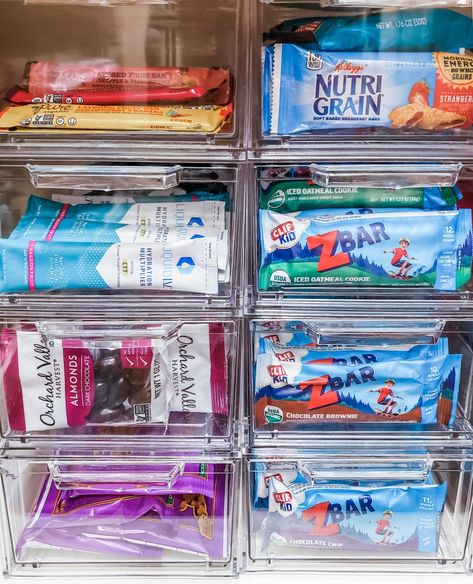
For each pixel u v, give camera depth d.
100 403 0.92
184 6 0.93
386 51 0.85
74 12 0.95
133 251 0.85
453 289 0.88
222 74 0.91
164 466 0.95
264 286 0.89
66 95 0.89
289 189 0.88
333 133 0.85
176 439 0.95
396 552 0.99
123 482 0.95
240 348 0.93
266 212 0.87
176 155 0.84
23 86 0.90
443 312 0.89
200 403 0.94
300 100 0.84
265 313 0.89
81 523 0.97
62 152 0.84
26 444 0.95
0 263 0.85
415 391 0.91
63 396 0.92
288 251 0.86
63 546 0.96
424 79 0.83
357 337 0.89
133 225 0.89
